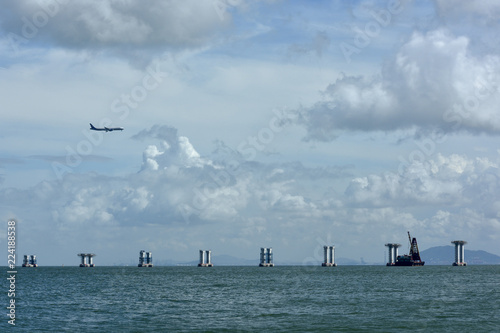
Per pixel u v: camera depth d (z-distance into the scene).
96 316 122.31
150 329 102.94
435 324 108.25
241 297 174.62
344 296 175.75
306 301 157.75
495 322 111.19
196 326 106.56
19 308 139.12
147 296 181.00
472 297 171.12
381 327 104.56
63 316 122.12
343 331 100.38
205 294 189.62
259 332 99.19
